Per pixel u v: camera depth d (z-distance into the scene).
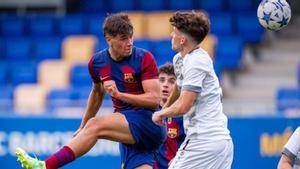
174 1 49.94
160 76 18.77
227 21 46.97
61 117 28.53
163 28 46.66
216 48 43.81
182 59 16.11
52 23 49.12
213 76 15.95
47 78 43.22
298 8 49.03
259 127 27.61
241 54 43.78
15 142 28.72
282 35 46.88
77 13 51.50
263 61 44.66
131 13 48.06
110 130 16.80
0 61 46.03
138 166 17.72
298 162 14.78
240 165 27.66
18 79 43.66
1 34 49.31
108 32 16.69
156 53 43.47
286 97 37.47
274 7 16.11
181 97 15.60
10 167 28.67
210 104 15.91
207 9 49.34
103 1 51.19
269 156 27.56
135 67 17.16
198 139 15.88
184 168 16.03
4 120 28.78
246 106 31.95
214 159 15.88
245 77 43.12
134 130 17.05
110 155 27.89
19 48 47.16
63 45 46.38
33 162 16.03
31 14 52.16
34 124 28.67
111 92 16.92
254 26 46.72
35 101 39.91
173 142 19.06
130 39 16.75
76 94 39.25
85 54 45.75
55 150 28.53
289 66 44.06
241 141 27.66
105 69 17.28
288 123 27.61
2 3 52.28
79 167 27.95
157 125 17.42
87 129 16.58
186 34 15.83
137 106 17.12
